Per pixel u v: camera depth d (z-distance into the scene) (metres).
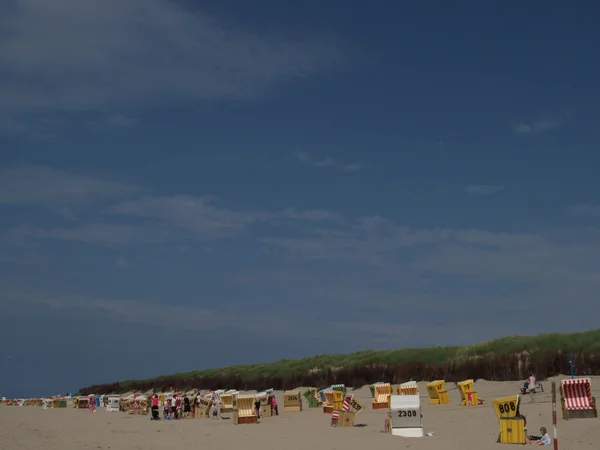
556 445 16.55
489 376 42.41
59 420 27.17
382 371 50.72
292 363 69.12
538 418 23.81
